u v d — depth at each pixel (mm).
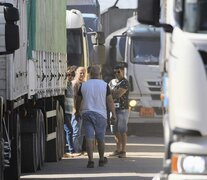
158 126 60594
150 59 58469
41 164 35281
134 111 58406
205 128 15688
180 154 15867
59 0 41719
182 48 15914
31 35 31781
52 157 38906
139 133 60438
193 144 15758
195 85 15758
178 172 15836
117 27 68125
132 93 58438
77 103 35188
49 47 37469
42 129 35500
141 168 35656
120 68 39938
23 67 29734
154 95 58281
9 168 29797
